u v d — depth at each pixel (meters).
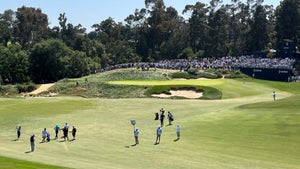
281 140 47.75
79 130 59.25
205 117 62.31
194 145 47.97
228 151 44.94
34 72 151.38
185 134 53.25
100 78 120.75
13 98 89.06
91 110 74.56
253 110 63.25
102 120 66.00
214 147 46.69
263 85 111.56
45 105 79.44
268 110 61.78
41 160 41.06
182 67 134.00
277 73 128.62
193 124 58.34
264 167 39.03
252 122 55.91
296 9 172.12
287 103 64.56
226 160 41.59
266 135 49.84
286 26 172.75
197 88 95.00
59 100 84.94
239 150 45.12
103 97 95.75
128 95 94.25
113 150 47.12
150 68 134.25
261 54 168.38
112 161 41.91
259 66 131.50
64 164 39.16
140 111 72.81
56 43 153.88
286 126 52.44
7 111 73.75
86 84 107.38
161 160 42.09
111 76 121.44
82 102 82.62
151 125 60.84
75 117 68.69
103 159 42.91
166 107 75.81
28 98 88.69
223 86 100.19
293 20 172.50
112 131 57.88
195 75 121.19
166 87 95.56
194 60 156.12
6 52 149.62
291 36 172.75
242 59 148.50
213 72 126.44
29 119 67.56
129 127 60.19
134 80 115.25
